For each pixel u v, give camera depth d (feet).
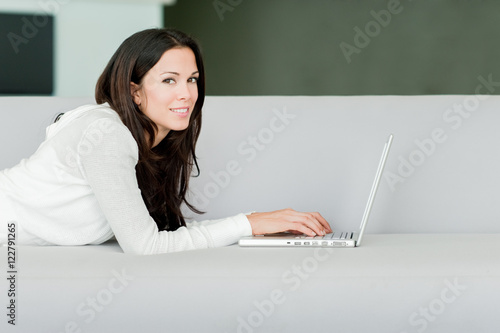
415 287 4.82
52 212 5.93
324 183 7.26
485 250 5.43
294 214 6.02
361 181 7.23
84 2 19.61
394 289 4.82
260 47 22.74
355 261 5.01
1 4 19.20
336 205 7.25
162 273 4.87
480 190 7.18
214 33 22.52
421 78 22.59
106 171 5.51
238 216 5.94
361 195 7.23
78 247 5.87
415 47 22.52
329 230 6.45
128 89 5.98
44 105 7.39
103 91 6.26
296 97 7.45
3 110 7.36
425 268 4.90
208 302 4.83
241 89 22.85
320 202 7.25
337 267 4.91
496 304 4.83
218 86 22.81
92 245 6.06
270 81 22.85
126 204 5.48
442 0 22.33
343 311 4.83
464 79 22.49
